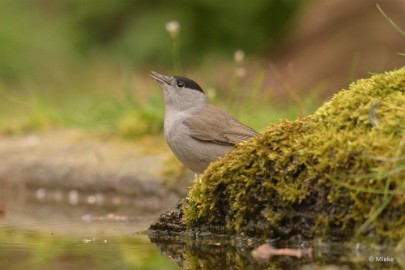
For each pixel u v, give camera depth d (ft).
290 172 25.18
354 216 23.80
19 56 74.18
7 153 46.24
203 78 57.67
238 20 77.15
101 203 40.01
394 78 26.17
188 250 26.63
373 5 64.44
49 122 52.06
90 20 80.64
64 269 24.08
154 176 39.81
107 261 25.23
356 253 23.71
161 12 77.97
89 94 65.98
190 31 76.84
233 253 25.73
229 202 26.43
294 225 25.05
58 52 76.54
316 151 24.76
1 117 56.39
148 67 76.33
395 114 24.62
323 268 22.91
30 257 26.00
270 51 70.54
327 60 62.54
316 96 46.26
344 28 64.39
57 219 34.68
